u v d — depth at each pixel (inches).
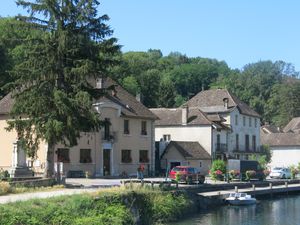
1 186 1205.1
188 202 1480.1
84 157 2124.8
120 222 1062.4
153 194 1312.7
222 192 1804.9
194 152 2699.3
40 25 1505.9
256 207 1694.1
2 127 2132.1
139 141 2418.8
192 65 6067.9
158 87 4741.6
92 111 1477.6
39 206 944.3
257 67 6737.2
